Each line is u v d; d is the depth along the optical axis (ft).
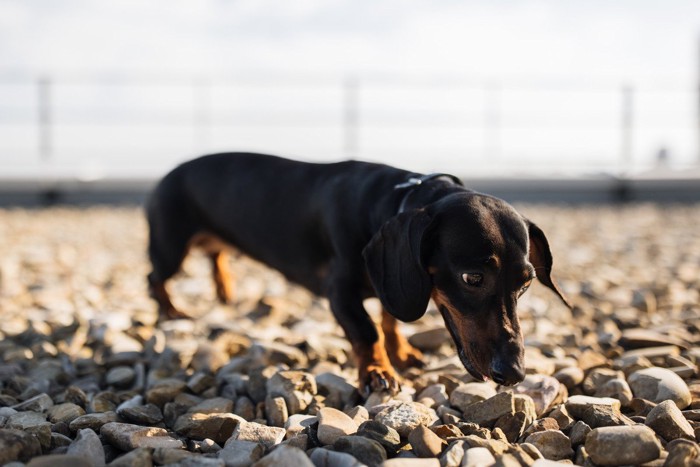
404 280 3.25
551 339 4.16
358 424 3.06
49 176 11.69
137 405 3.32
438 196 3.50
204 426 3.05
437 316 4.75
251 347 3.90
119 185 11.84
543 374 3.53
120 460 2.73
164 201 4.66
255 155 4.49
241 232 4.39
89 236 8.72
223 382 3.62
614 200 12.48
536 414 3.22
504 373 2.99
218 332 4.32
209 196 4.50
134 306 5.11
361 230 3.75
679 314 4.72
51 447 2.91
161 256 4.71
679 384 3.32
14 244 7.93
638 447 2.78
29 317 4.61
